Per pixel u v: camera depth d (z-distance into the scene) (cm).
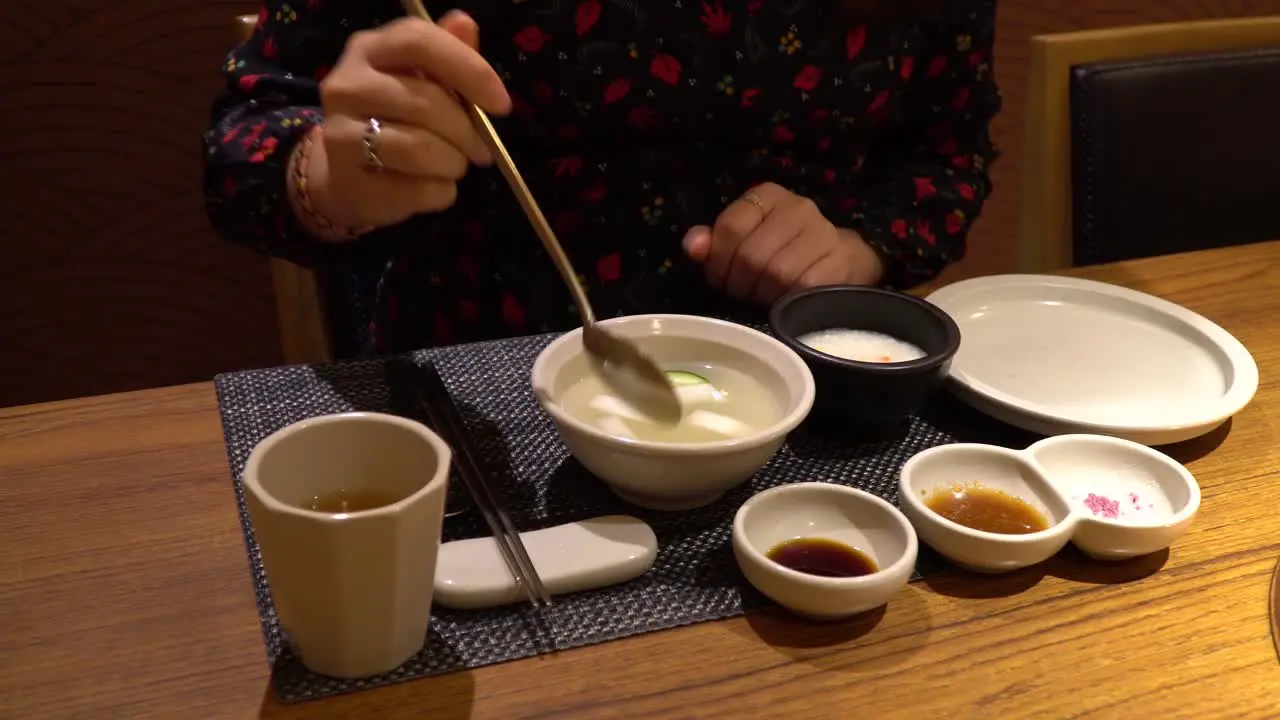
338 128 83
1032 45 144
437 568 67
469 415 88
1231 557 75
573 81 107
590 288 115
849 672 64
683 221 116
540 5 103
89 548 71
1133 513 77
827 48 113
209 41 188
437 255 118
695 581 71
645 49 107
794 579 64
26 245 192
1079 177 145
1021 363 99
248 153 99
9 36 178
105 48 183
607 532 72
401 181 85
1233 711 62
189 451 82
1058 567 74
